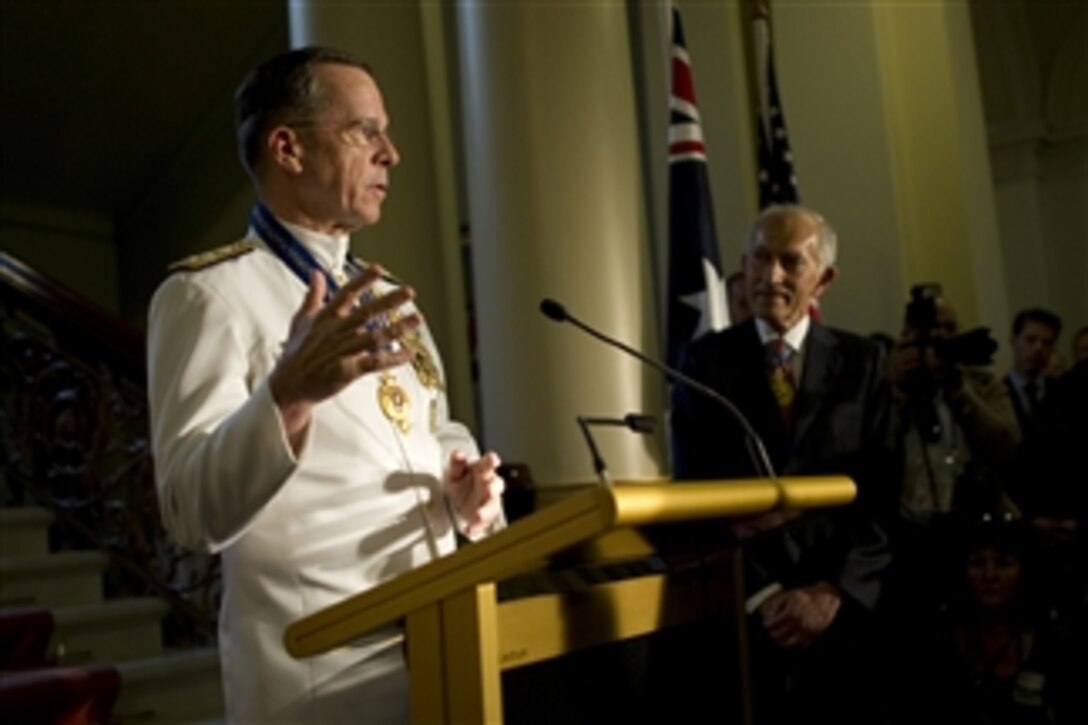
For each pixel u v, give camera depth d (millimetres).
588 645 1546
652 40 5645
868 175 5395
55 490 4547
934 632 3373
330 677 1590
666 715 1720
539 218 4047
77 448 4496
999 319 5711
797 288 3041
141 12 7355
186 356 1631
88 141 7977
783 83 5578
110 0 7184
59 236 8453
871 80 5418
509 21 4160
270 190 1859
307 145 1818
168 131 8258
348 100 1833
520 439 4004
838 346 3068
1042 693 3334
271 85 1833
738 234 5469
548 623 1464
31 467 4578
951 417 3709
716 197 5523
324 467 1661
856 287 5375
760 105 5137
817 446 2928
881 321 5316
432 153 4996
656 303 5484
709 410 3035
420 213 4941
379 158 1858
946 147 5520
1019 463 3590
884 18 5594
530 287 4027
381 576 1653
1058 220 9992
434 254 4969
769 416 2973
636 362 4031
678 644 1790
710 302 4180
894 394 3674
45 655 3781
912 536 3406
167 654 4047
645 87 5656
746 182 5484
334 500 1652
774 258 3053
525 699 1421
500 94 4145
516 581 1505
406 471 1737
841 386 3000
